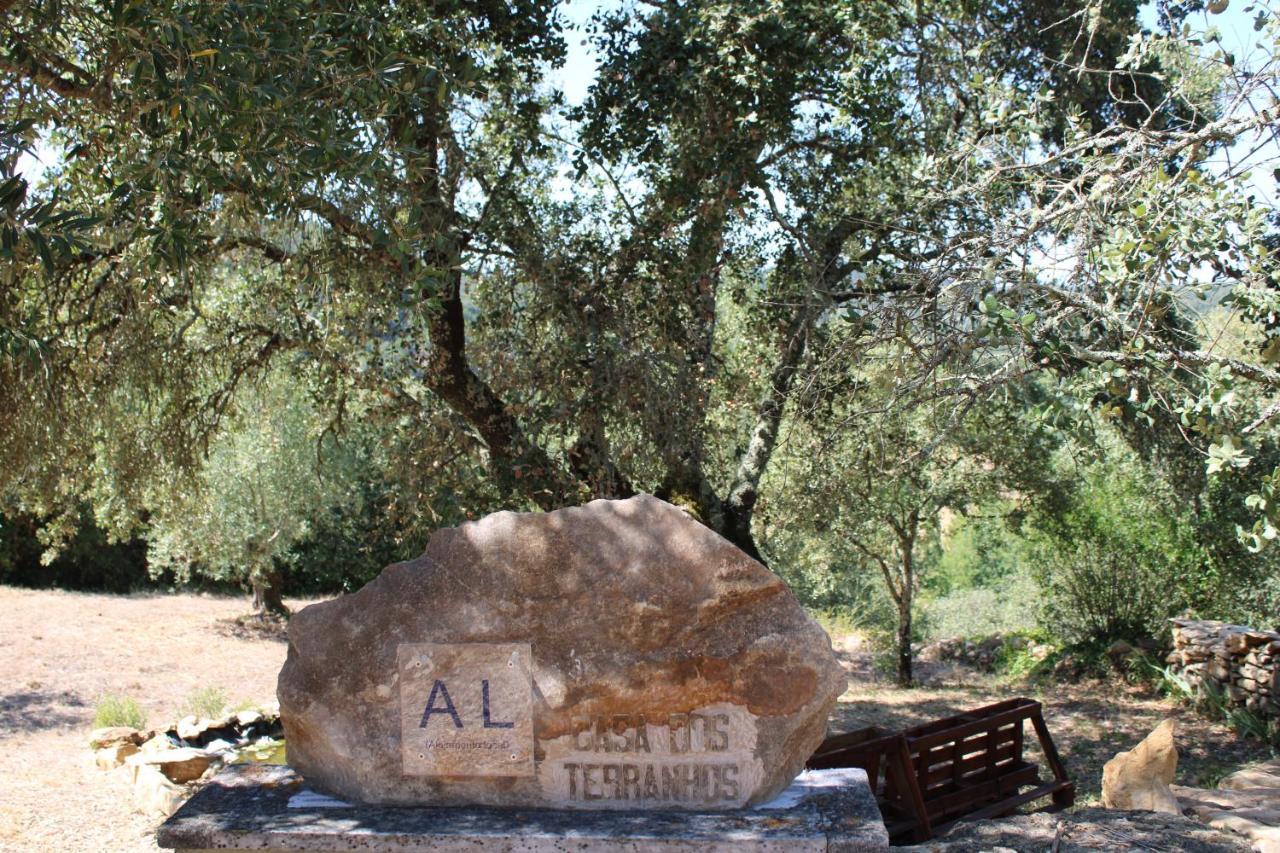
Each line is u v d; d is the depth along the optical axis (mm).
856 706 12836
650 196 8898
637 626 3900
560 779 3896
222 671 13375
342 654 4051
